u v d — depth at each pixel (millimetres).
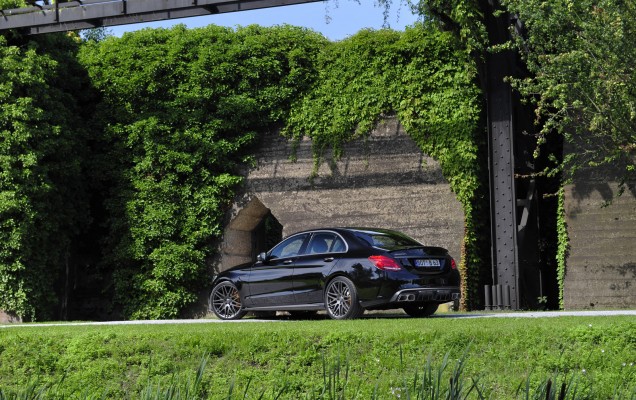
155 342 11672
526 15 19016
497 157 20125
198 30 23719
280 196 22969
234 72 23156
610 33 17969
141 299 23188
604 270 20094
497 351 10016
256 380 10539
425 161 21578
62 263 23219
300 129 22812
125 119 23828
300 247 14875
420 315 14930
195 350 11297
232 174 23391
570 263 20406
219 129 23219
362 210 22109
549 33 19000
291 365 10625
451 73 21438
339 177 22406
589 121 19422
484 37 19375
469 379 9477
